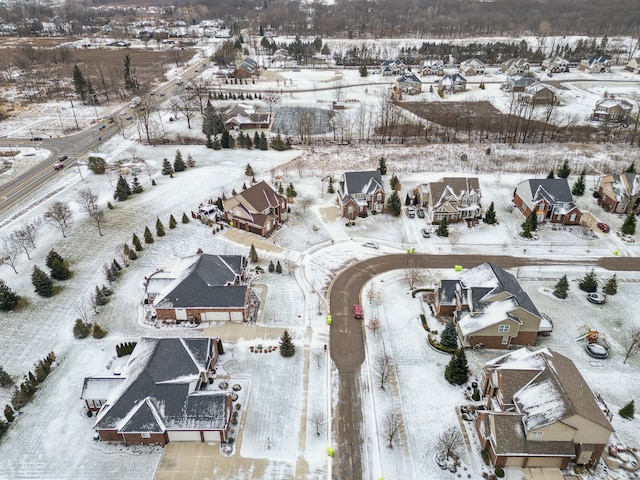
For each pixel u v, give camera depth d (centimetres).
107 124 13888
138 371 4956
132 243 8000
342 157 11381
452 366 5259
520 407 4562
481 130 12875
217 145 11981
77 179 10400
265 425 4853
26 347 5903
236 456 4544
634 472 4369
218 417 4641
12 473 4425
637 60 18362
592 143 11975
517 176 10275
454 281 6400
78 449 4644
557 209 8438
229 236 8231
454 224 8631
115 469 4441
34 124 13975
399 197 9369
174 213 8944
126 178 10375
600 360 5634
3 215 8881
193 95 15712
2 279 7088
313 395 5206
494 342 5797
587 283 6756
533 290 6862
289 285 6981
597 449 4359
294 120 14062
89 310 6494
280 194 8812
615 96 15450
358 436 4747
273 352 5775
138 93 16712
